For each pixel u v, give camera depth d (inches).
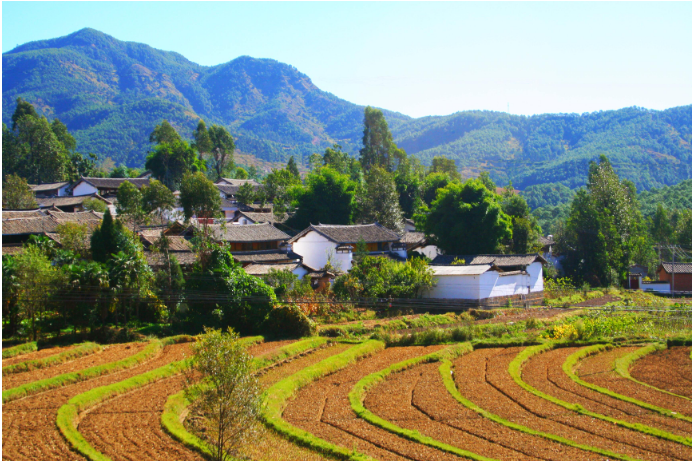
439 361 1481.3
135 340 1612.9
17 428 927.7
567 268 3265.3
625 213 3312.0
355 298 2146.9
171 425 941.2
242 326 1790.1
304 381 1248.2
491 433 934.4
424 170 5472.4
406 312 2193.7
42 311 1593.3
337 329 1786.4
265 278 2165.4
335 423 984.3
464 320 2086.6
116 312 1684.3
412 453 846.5
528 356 1508.4
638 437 906.1
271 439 910.4
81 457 818.2
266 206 4104.3
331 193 3454.7
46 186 4025.6
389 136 5221.5
